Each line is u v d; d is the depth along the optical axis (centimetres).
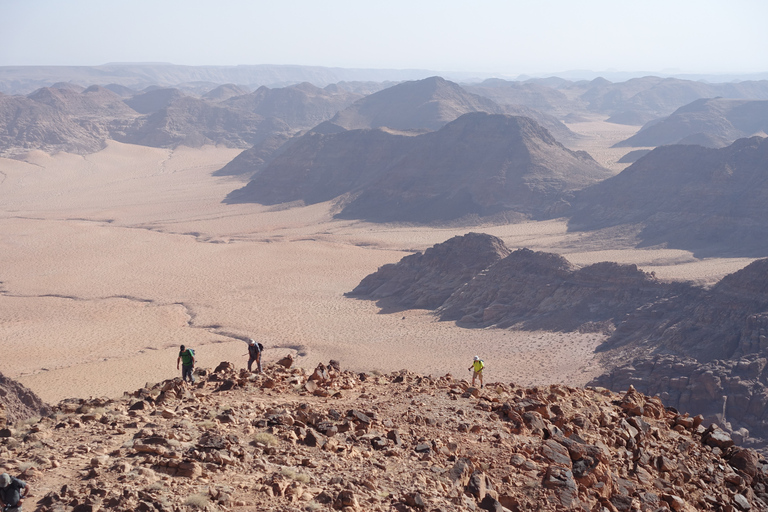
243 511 933
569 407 1633
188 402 1470
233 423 1303
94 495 917
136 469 1017
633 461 1442
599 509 1168
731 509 1386
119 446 1155
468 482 1164
